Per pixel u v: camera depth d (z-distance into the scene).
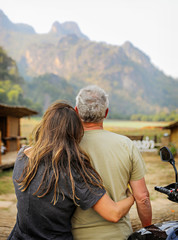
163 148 1.52
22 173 1.32
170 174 8.80
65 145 1.33
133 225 3.67
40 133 1.39
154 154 16.56
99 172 1.51
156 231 1.37
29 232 1.30
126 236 1.48
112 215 1.33
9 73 199.38
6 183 7.12
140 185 1.54
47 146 1.32
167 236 1.30
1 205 4.90
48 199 1.27
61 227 1.33
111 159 1.52
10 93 158.88
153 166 10.91
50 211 1.27
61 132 1.35
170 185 1.50
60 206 1.28
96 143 1.56
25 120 54.94
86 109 1.59
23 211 1.30
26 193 1.29
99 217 1.45
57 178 1.25
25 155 1.39
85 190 1.29
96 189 1.31
